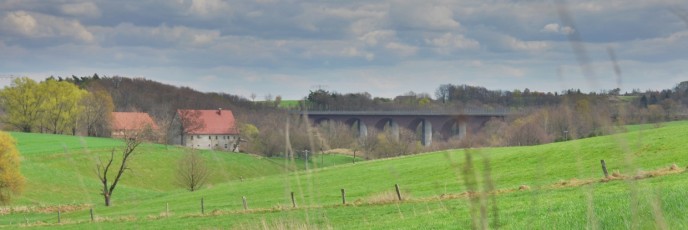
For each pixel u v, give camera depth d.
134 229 50.91
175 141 150.38
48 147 122.06
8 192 80.94
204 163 97.00
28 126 153.88
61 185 99.69
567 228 14.38
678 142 53.50
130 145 82.12
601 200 20.59
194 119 153.00
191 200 76.00
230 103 185.62
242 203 63.66
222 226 45.50
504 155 72.00
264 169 111.50
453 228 20.72
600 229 12.04
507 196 36.25
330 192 63.34
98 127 152.50
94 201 91.81
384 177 73.94
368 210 43.00
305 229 14.15
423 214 31.55
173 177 113.81
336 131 122.00
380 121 159.88
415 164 80.81
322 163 109.56
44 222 65.12
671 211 14.33
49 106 151.88
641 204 10.76
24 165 106.19
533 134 81.94
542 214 19.62
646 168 45.84
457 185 55.09
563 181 38.94
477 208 3.65
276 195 67.00
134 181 109.62
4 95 152.88
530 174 55.50
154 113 178.88
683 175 31.05
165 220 55.41
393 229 25.44
